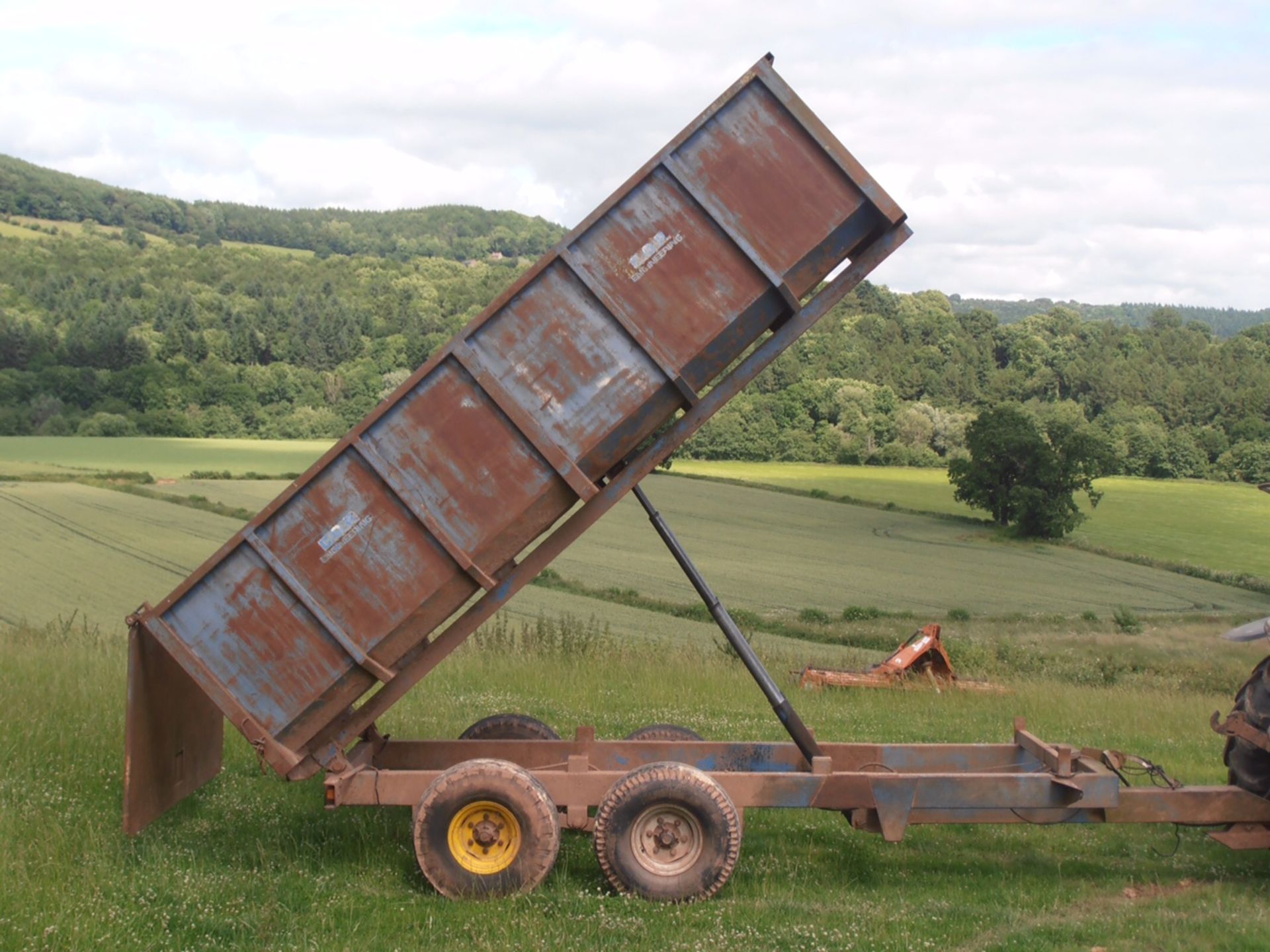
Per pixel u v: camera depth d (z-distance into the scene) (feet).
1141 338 430.61
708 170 23.35
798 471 292.61
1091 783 23.44
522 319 23.15
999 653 88.07
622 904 21.27
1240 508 263.49
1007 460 222.69
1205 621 146.61
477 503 22.99
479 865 21.81
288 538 22.89
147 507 194.49
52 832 23.39
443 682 43.37
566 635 56.03
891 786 23.17
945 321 443.32
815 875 23.79
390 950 18.90
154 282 480.23
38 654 43.93
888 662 57.41
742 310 23.26
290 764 22.70
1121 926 20.79
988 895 22.71
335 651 22.93
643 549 179.11
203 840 24.20
